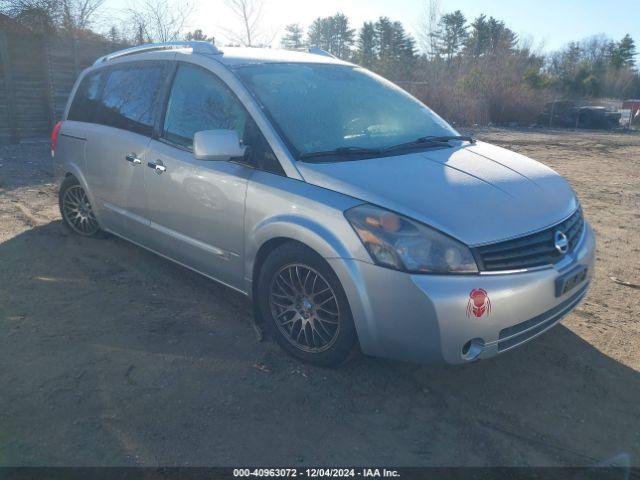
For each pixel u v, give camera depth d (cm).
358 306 304
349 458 271
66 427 286
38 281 464
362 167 337
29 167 941
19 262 504
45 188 790
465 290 285
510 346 306
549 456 277
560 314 329
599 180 1023
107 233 563
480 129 2200
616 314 434
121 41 1415
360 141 376
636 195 881
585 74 4091
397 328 296
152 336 379
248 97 373
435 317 286
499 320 293
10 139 1168
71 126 546
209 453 271
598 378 345
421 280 287
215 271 402
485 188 329
